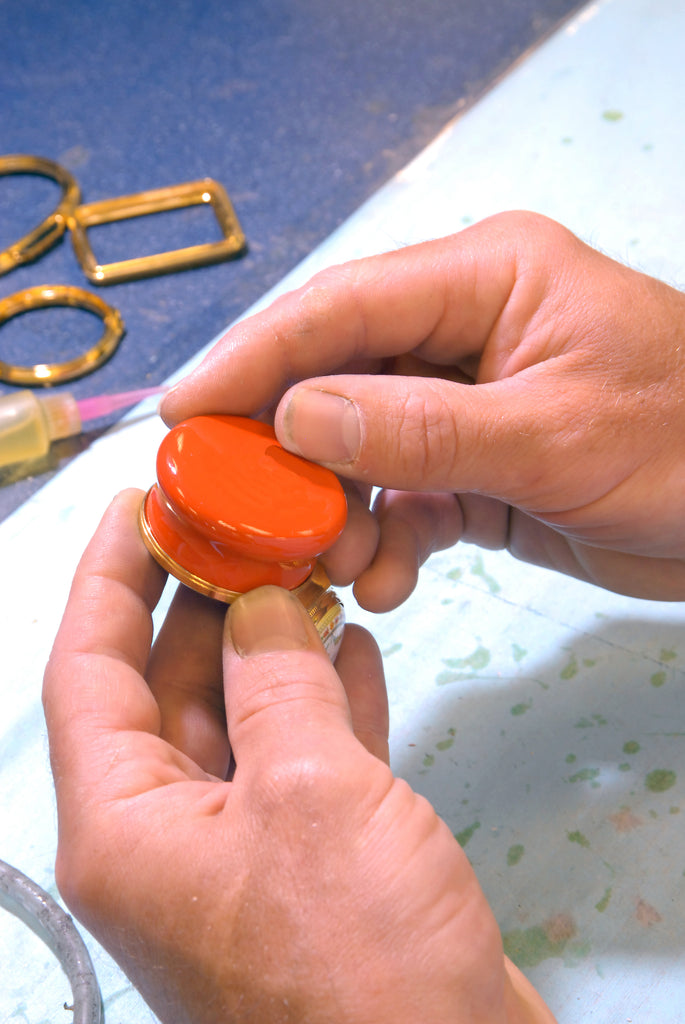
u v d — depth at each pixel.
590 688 0.44
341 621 0.40
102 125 0.61
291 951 0.33
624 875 0.40
